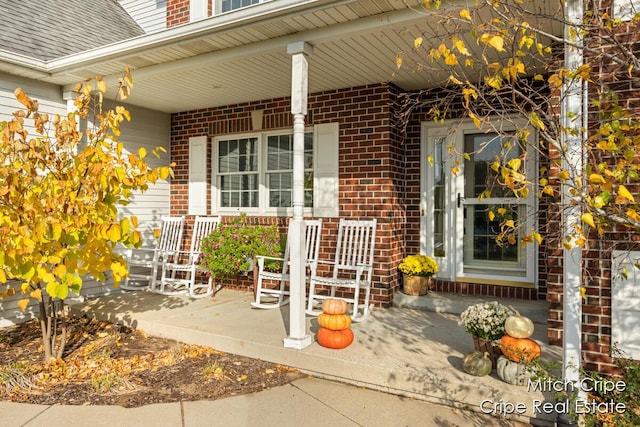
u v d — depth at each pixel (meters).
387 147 5.46
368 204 5.58
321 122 5.92
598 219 2.42
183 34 4.12
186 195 7.26
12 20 5.82
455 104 5.57
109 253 3.81
